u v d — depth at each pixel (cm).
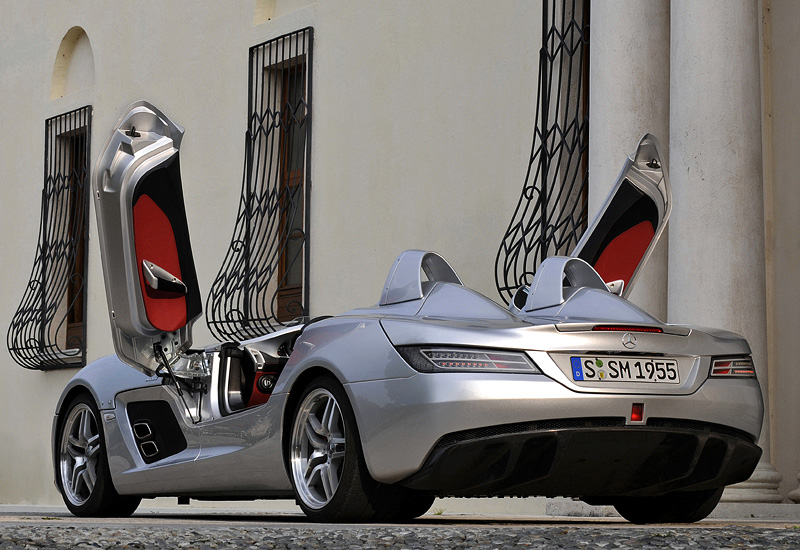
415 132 987
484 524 453
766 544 316
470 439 396
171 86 1239
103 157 530
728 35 720
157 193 542
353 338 433
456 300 448
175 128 543
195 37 1216
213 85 1188
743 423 438
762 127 803
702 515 493
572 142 849
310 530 352
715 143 711
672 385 422
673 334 432
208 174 1183
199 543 311
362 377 419
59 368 1309
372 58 1036
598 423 407
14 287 1411
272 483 473
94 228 1306
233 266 1138
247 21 1159
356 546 302
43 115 1405
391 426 406
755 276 704
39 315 1355
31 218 1402
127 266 535
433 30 983
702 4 723
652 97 789
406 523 448
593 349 411
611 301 456
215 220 1168
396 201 995
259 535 335
